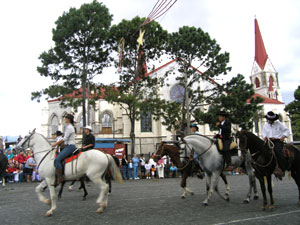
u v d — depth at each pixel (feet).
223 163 28.17
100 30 87.76
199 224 19.49
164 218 21.71
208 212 23.89
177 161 33.63
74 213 24.40
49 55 88.07
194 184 54.80
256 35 234.17
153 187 49.21
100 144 85.61
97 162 24.47
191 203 28.96
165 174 83.20
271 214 22.61
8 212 25.81
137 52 95.30
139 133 144.66
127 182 65.00
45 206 28.81
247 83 100.32
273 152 25.30
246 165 30.71
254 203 28.55
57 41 89.04
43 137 26.78
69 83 90.17
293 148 27.17
